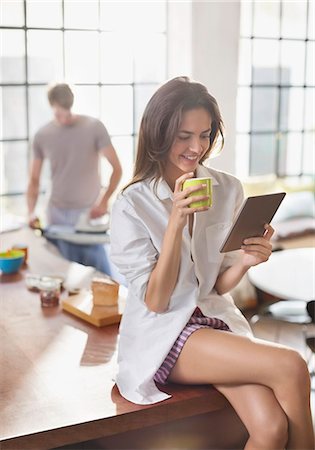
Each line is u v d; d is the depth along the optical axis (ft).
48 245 13.20
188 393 7.00
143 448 7.20
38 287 10.31
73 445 6.94
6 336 8.59
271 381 6.45
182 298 7.00
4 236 13.79
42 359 7.93
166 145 6.71
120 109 18.31
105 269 14.23
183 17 17.43
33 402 6.91
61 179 15.25
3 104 17.17
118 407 6.81
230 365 6.56
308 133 21.99
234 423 7.45
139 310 7.09
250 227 6.77
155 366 6.90
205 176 7.22
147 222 6.81
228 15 17.28
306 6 21.25
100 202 15.03
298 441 6.47
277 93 21.34
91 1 17.51
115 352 8.14
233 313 7.38
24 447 6.31
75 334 8.66
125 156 18.60
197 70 17.34
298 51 21.45
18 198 17.78
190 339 6.84
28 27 17.02
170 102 6.61
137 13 17.99
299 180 22.03
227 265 7.45
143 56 18.26
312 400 12.07
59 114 14.84
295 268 13.92
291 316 12.95
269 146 21.43
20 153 17.54
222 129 7.03
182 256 6.95
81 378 7.46
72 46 17.53
